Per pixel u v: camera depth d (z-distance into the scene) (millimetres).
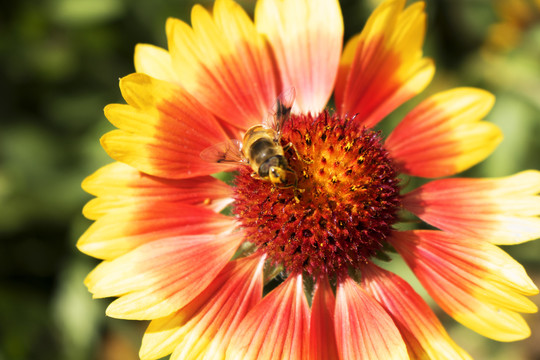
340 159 232
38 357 292
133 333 296
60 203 297
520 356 315
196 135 238
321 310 230
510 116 313
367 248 235
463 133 246
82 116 309
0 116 309
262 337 227
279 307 230
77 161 302
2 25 313
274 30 246
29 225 299
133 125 231
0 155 302
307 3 245
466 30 326
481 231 237
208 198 240
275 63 246
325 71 245
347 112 247
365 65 245
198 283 229
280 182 225
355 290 233
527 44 322
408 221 239
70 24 312
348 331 230
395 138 248
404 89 248
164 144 234
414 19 245
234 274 234
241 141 240
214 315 229
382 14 242
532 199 236
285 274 235
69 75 314
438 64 321
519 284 227
